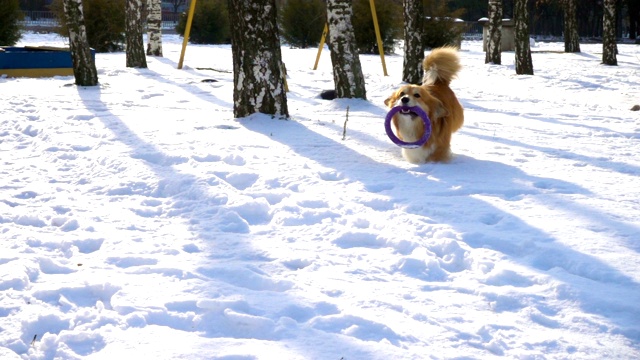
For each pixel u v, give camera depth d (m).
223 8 37.31
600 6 67.25
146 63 20.31
